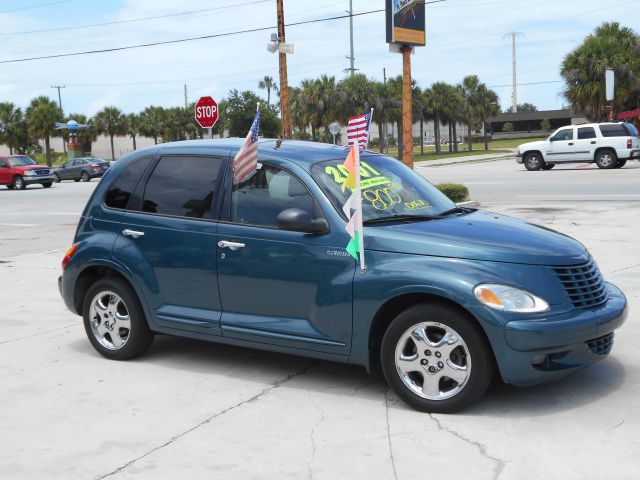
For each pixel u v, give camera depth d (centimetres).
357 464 400
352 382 541
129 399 517
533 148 2962
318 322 509
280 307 527
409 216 530
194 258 562
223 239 549
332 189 525
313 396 513
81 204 2322
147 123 8681
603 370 543
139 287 588
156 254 581
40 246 1370
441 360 465
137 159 618
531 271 459
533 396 494
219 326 552
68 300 637
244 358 611
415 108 6650
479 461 398
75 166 4072
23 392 539
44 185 3503
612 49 4300
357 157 481
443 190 1691
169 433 453
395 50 1925
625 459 395
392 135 9450
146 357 621
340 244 502
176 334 579
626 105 4619
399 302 491
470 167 3834
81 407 504
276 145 575
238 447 429
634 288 790
